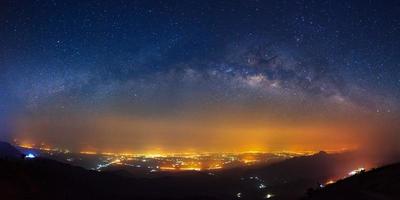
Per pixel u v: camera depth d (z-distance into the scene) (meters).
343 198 17.03
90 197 25.27
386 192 15.95
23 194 20.77
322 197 18.50
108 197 26.86
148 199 28.39
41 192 22.34
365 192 16.67
